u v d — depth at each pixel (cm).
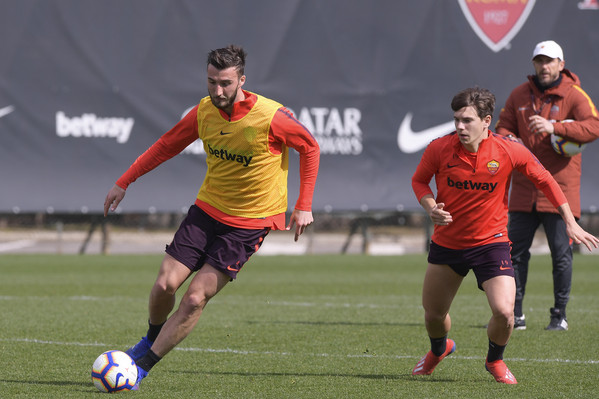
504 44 6444
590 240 1812
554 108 2773
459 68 6419
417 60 6391
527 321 2997
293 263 5828
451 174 1808
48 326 2781
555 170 2758
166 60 6178
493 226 1822
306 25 6284
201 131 1783
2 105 6050
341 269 5359
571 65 6500
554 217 2736
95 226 6662
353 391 1775
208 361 2153
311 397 1712
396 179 6362
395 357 2228
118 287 4172
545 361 2167
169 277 1744
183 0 6181
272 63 6253
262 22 6247
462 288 4288
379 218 7081
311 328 2786
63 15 6100
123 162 6153
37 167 6088
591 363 2138
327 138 6306
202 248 1762
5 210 6034
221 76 1667
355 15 6338
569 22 6494
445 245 1844
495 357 1875
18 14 6066
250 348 2370
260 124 1736
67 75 6116
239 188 1769
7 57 6056
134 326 2797
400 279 4712
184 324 1738
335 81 6316
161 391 1759
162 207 6138
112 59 6144
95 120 6141
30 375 1936
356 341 2508
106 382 1727
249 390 1781
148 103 6169
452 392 1766
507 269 1817
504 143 1811
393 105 6372
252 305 3481
